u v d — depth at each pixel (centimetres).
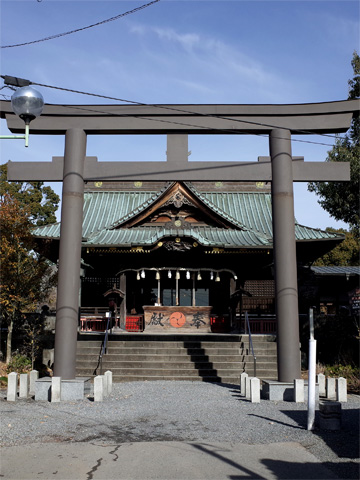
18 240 1878
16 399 1228
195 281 2539
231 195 2803
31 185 4309
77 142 1336
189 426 928
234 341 1889
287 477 629
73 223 1302
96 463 684
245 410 1092
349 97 2377
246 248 2245
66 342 1252
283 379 1250
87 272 2456
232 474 640
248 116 1342
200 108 1343
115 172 1339
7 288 1833
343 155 2266
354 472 651
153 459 703
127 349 1783
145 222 2491
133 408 1112
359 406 1160
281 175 1316
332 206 2425
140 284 2520
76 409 1095
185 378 1645
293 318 1259
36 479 619
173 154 1353
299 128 1339
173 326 2202
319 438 836
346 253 4356
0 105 1330
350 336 2056
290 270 1277
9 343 1845
